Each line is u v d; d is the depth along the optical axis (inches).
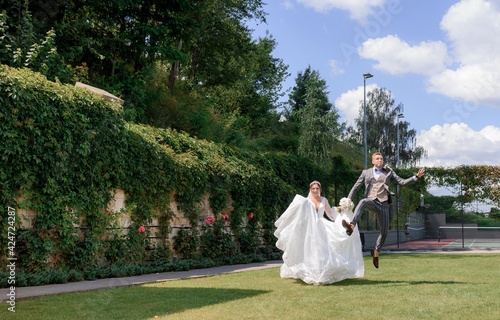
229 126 976.3
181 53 810.2
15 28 558.6
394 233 1155.9
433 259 622.5
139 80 757.9
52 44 565.0
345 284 352.5
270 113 1801.2
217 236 605.6
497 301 265.3
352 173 977.5
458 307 247.0
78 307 255.0
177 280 402.6
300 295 293.7
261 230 719.7
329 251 356.2
